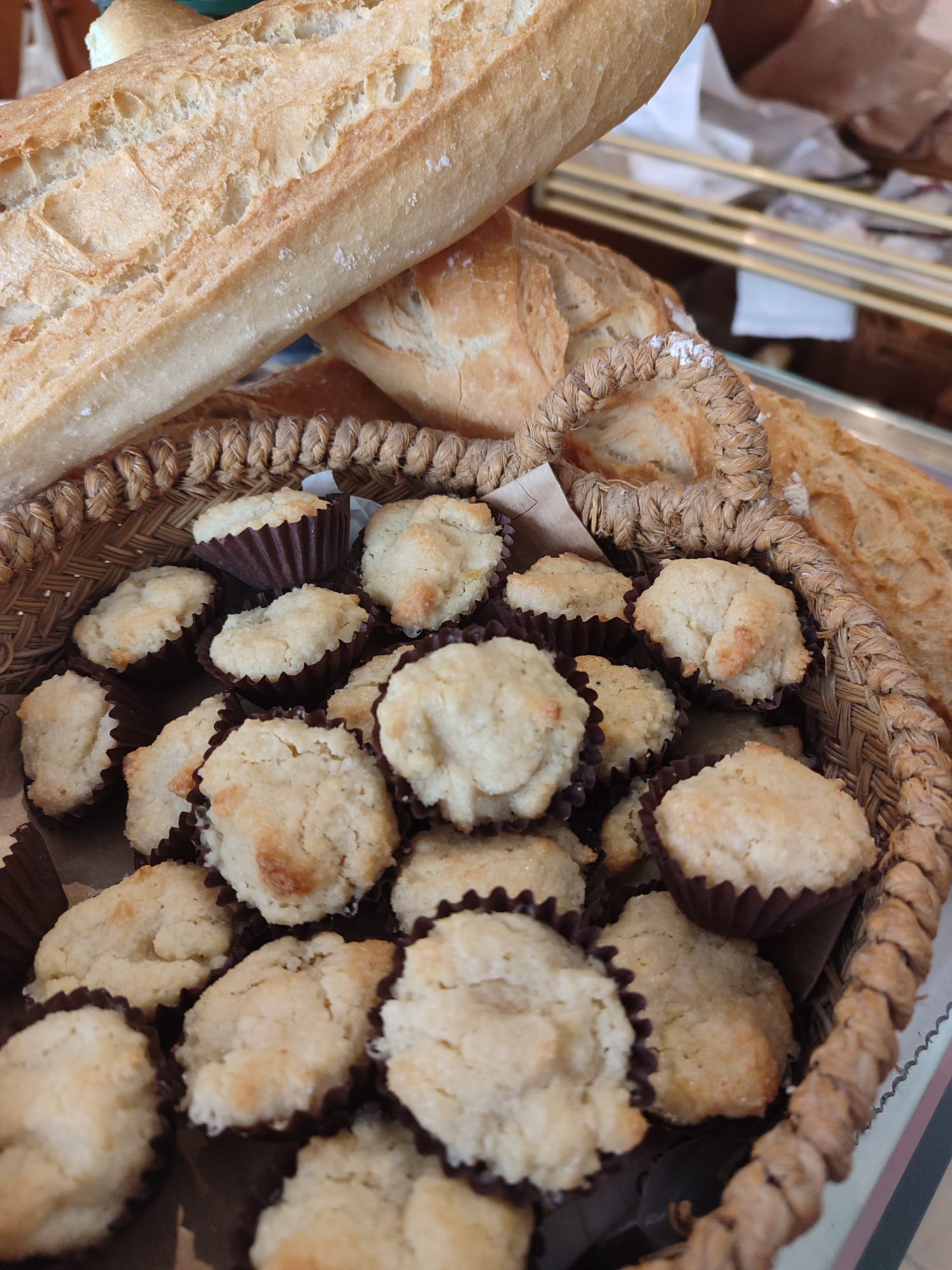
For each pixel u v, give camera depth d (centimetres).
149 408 22
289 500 22
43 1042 15
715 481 20
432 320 25
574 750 17
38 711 21
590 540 22
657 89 24
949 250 35
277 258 21
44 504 21
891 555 25
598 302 26
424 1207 13
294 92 22
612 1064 14
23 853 18
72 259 21
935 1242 16
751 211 38
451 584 22
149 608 22
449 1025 14
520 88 22
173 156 21
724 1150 15
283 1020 15
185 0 28
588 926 16
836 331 39
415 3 22
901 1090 17
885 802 17
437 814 17
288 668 20
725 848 16
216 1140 16
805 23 37
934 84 35
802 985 17
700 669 19
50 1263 14
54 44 50
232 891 17
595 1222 15
